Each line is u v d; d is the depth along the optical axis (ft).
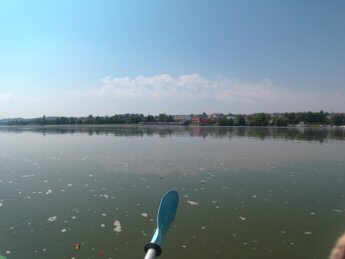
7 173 48.32
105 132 173.78
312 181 42.37
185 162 57.31
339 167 51.88
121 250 23.89
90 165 54.60
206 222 28.45
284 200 34.37
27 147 85.56
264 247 23.85
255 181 42.52
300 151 73.31
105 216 30.27
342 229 26.68
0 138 125.70
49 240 25.54
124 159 61.16
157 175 46.42
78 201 34.60
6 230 27.35
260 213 30.53
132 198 35.60
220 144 92.27
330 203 33.27
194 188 39.27
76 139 115.65
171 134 149.38
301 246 23.93
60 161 59.16
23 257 22.98
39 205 33.42
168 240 25.16
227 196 35.88
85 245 24.61
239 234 26.07
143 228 27.55
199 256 22.75
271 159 60.59
